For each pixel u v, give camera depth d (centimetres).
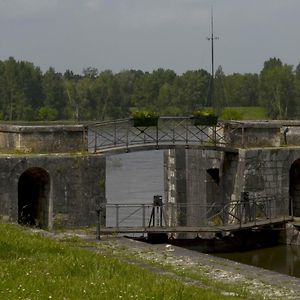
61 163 4625
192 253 3847
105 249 3806
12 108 15562
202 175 5653
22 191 4981
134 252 3788
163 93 16600
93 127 5191
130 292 2334
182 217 5859
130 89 17338
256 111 16125
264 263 4628
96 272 2647
